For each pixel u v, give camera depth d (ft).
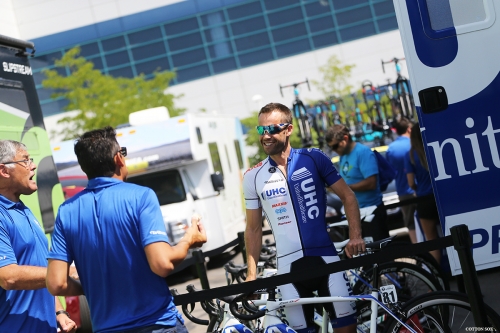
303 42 122.21
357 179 25.40
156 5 120.88
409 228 31.14
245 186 15.29
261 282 13.97
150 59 121.19
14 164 13.66
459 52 16.21
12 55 23.38
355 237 14.87
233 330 14.55
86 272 12.10
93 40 120.06
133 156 39.88
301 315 14.46
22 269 12.76
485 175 16.07
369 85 61.41
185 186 40.75
